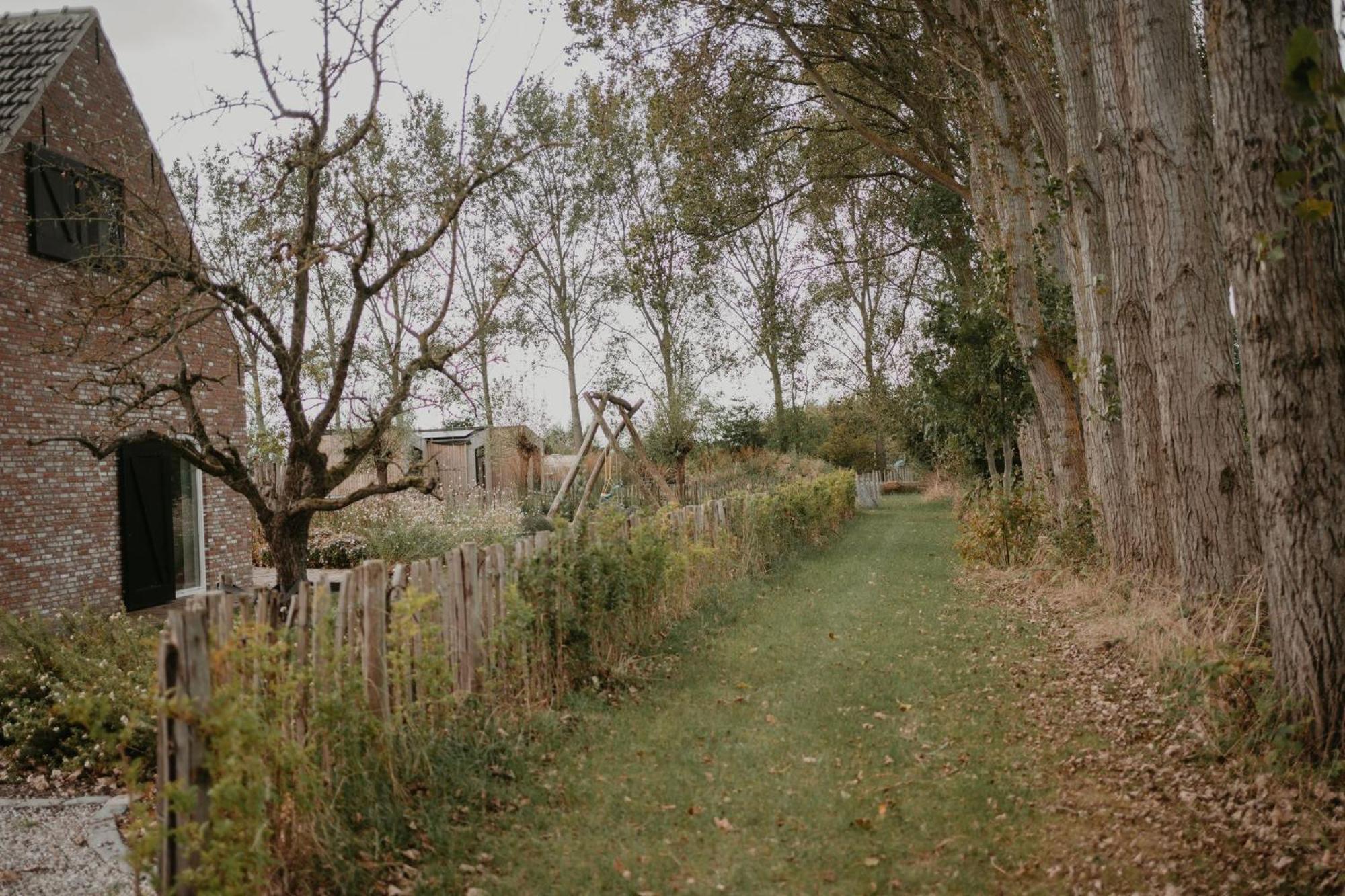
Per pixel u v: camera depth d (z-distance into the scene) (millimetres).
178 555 14820
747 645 9375
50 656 7855
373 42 8023
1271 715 5219
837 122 21016
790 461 32625
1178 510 7773
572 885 4301
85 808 5836
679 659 8758
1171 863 4301
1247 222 4988
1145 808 4918
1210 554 7543
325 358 8609
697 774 5660
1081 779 5449
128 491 13570
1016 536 14641
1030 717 6680
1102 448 11266
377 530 18719
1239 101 4949
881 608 11445
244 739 3660
